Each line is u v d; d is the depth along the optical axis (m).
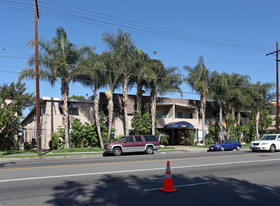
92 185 9.09
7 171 12.27
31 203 6.93
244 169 12.71
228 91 36.44
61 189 8.51
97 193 7.98
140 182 9.60
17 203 6.93
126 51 29.25
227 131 39.09
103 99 33.44
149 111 36.16
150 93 32.66
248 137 42.88
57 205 6.77
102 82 29.16
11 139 30.55
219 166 13.74
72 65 26.86
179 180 9.98
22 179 10.17
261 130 47.69
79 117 31.56
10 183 9.42
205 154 21.97
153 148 24.34
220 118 38.34
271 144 23.78
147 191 8.23
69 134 28.98
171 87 31.19
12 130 29.69
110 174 11.30
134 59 28.95
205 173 11.56
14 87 28.42
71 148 27.39
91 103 32.53
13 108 27.94
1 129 27.17
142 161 16.39
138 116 31.33
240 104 38.19
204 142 36.19
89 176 10.82
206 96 35.84
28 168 13.36
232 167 13.38
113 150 22.83
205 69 34.28
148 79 28.94
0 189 8.52
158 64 30.91
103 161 16.95
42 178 10.38
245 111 45.16
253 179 10.23
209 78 34.91
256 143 24.33
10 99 30.03
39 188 8.65
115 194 7.86
